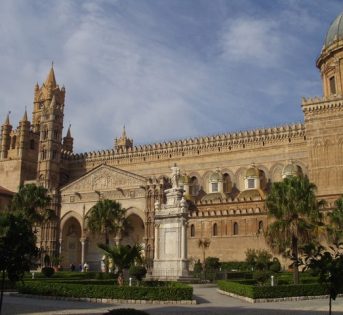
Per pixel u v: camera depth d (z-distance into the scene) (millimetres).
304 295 36469
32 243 23797
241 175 102375
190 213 89688
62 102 134750
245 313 26516
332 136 84125
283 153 98438
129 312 16625
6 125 130125
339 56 91688
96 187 104875
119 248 39469
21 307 28141
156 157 113750
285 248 47094
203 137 109062
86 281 40281
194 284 49594
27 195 67625
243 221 83562
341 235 45219
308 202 45812
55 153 123562
